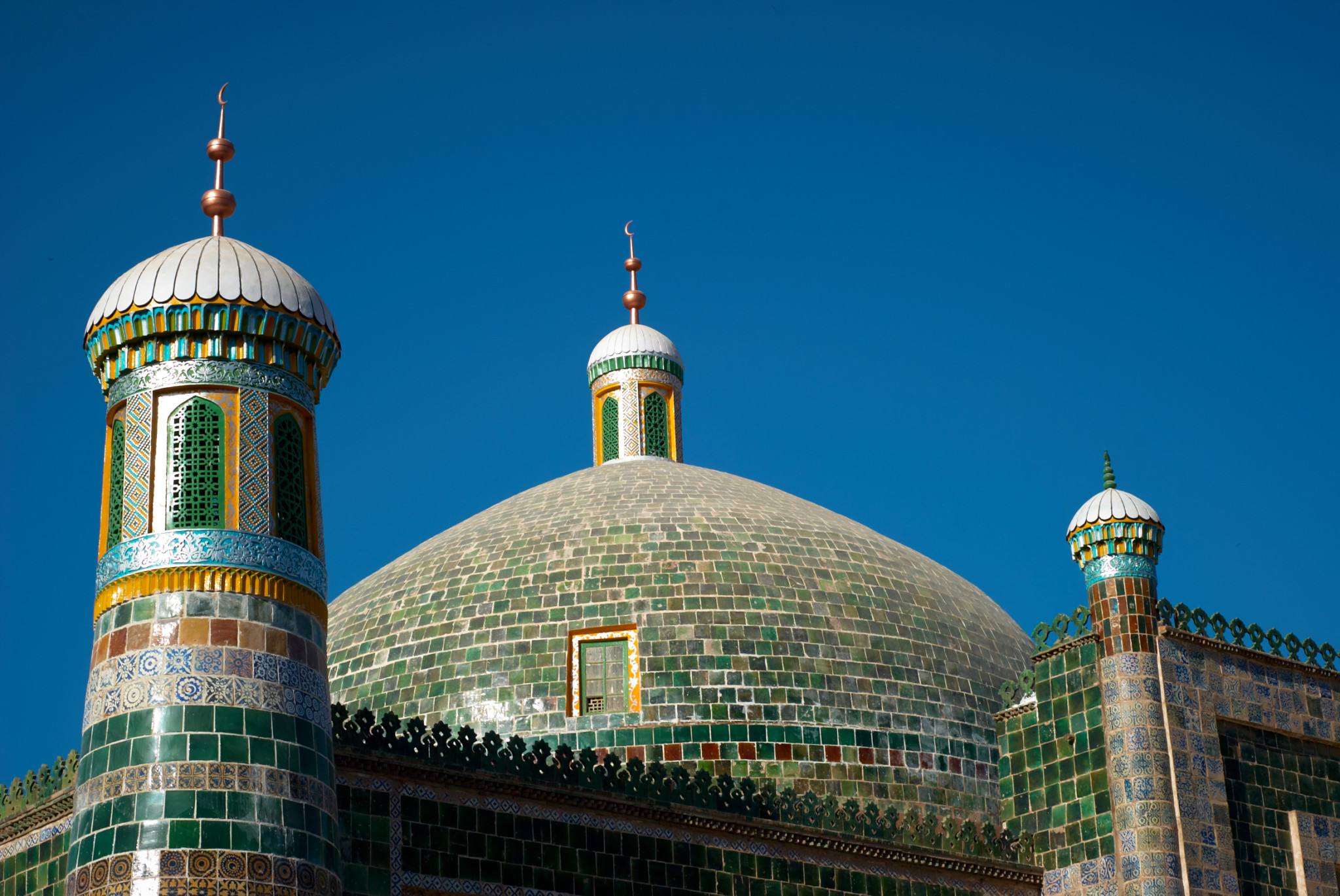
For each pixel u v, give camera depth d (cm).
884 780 4075
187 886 2508
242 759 2602
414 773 3153
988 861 3753
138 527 2716
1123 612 3791
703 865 3469
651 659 4134
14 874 3089
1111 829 3694
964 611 4559
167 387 2773
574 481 4928
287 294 2853
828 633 4241
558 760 3366
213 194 2994
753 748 4038
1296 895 3775
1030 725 3919
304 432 2875
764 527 4522
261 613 2700
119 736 2598
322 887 2619
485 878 3184
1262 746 3872
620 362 5425
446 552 4575
